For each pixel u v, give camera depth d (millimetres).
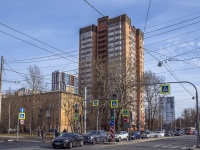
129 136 46344
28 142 37250
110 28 44219
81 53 48781
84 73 51750
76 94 57469
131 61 46656
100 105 53562
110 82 53094
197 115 32531
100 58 46781
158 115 84875
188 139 55875
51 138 48562
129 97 53938
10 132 74312
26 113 76750
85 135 35188
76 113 48281
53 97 67188
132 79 52750
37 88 66375
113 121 38688
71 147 27797
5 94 78000
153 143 40031
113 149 26797
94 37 46812
